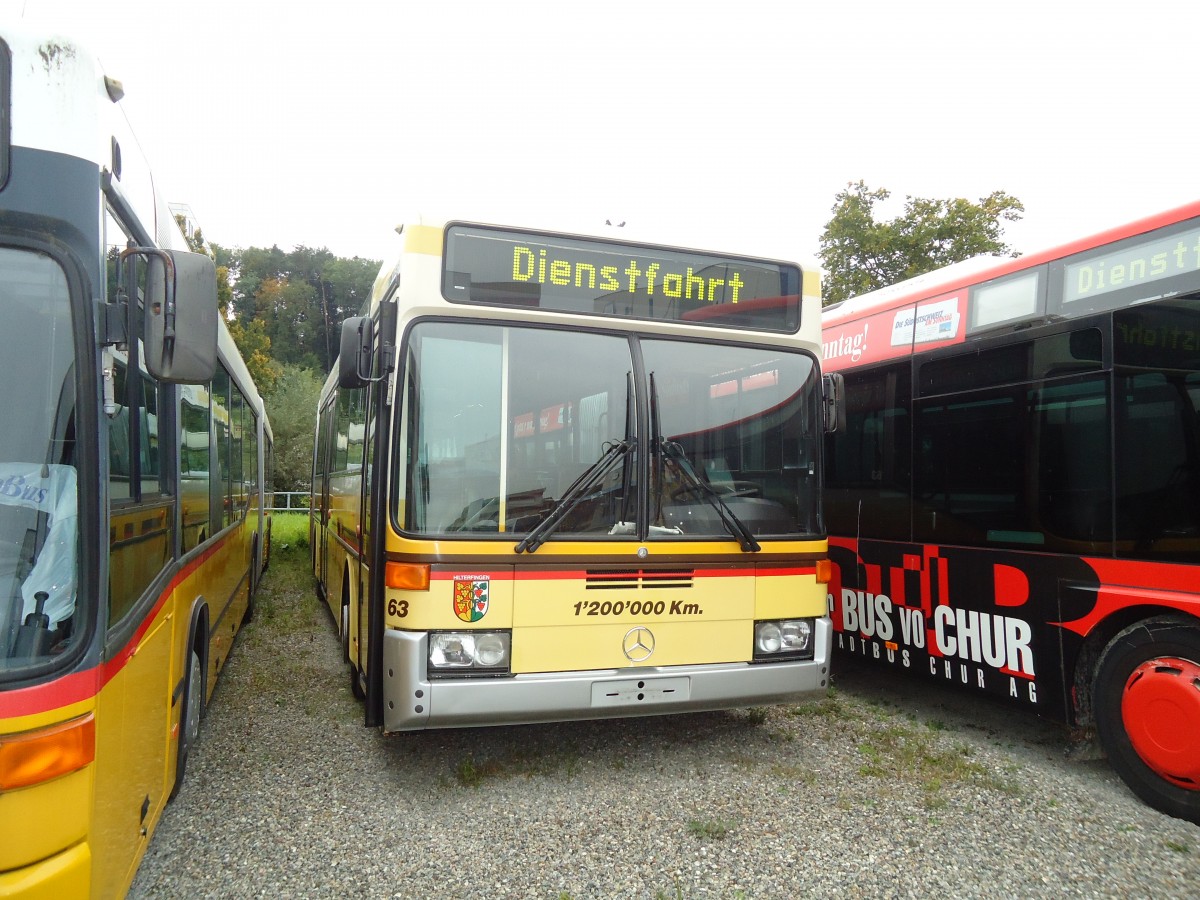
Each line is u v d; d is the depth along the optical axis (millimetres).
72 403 2326
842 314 6965
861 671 7379
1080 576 4656
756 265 4984
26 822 2111
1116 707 4465
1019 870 3613
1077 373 4754
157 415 3354
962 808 4262
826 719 5793
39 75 2379
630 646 4406
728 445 4777
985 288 5469
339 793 4367
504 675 4188
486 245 4414
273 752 4961
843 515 6645
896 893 3424
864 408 6520
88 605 2283
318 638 8383
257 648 7902
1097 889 3455
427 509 4191
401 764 4793
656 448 4578
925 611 5758
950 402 5668
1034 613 4930
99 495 2332
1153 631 4277
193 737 4570
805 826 4035
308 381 39750
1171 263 4273
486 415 4328
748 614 4684
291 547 18172
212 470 5453
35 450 2295
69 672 2215
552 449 4398
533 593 4242
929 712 6051
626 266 4668
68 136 2391
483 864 3625
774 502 4867
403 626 4121
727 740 5293
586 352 4543
